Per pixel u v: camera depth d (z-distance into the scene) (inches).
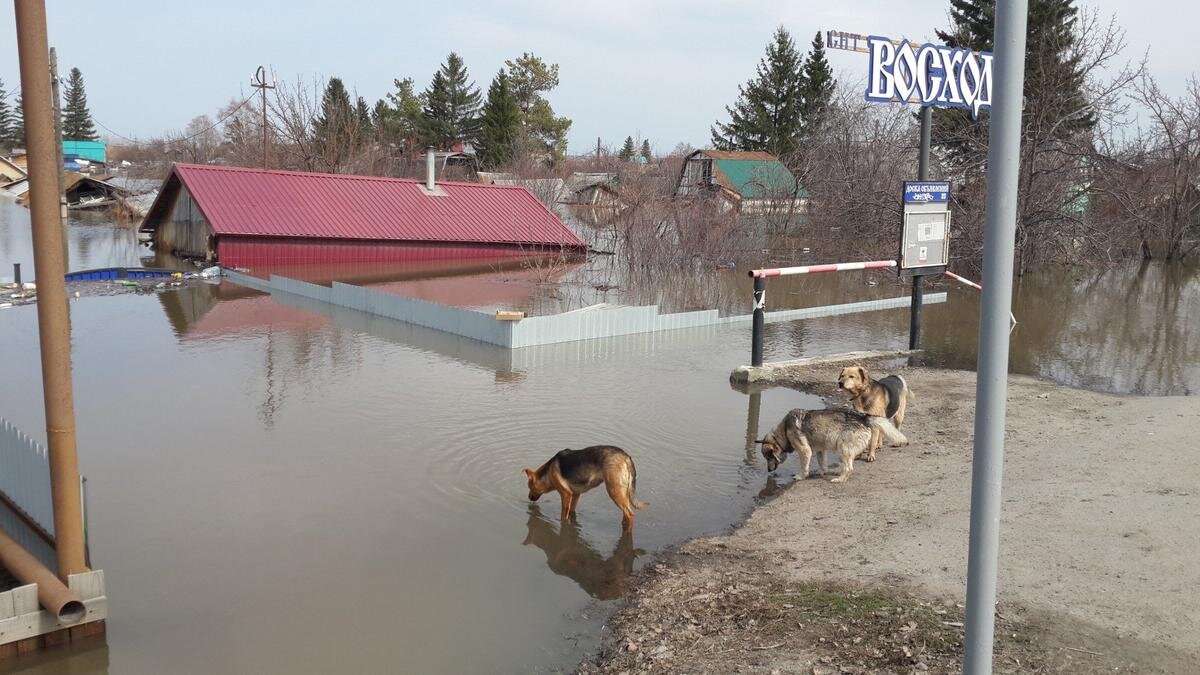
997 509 106.3
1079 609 198.4
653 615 225.6
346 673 208.5
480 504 316.2
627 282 1037.8
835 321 735.1
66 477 217.3
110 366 537.6
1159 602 199.0
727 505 315.0
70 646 220.1
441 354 579.2
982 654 108.7
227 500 318.7
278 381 500.4
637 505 296.4
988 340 103.6
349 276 1079.6
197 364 545.0
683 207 1269.7
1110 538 237.9
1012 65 98.0
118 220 1914.4
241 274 970.7
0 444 285.3
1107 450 326.6
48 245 206.1
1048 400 426.9
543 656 214.8
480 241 1307.8
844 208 1217.4
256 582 255.9
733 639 203.0
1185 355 582.6
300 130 1972.2
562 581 257.1
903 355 573.6
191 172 1213.1
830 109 1729.8
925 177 572.4
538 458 364.8
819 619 206.5
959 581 220.8
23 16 196.7
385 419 421.1
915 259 566.6
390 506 313.6
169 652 218.4
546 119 2962.6
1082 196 1097.4
